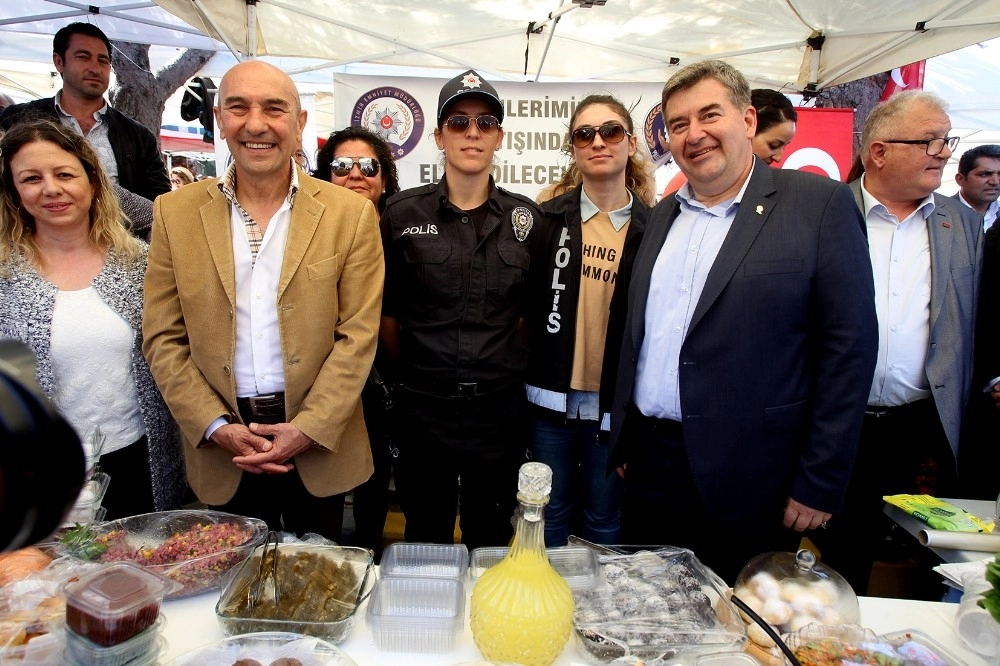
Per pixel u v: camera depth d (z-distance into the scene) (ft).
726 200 5.23
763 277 4.80
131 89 17.37
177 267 5.44
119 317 6.07
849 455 4.81
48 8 13.39
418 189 7.17
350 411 5.55
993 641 3.47
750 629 3.43
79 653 2.83
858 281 4.73
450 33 13.12
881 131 6.51
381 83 12.48
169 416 6.58
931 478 6.78
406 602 3.51
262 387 5.56
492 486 7.04
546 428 7.47
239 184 5.65
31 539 1.17
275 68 5.45
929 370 6.45
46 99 9.99
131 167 10.28
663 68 14.14
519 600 3.14
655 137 12.55
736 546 5.32
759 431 4.93
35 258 5.93
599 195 7.37
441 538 7.25
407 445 6.98
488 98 6.61
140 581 3.06
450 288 6.68
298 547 4.10
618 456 5.88
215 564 3.92
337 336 5.88
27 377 1.22
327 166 9.02
